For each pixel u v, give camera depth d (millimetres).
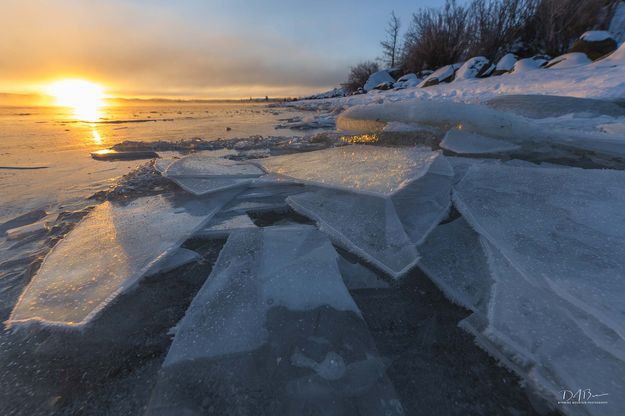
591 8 10508
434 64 16375
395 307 1030
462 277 1112
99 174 2721
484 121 2904
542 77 6895
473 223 1363
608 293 932
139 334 927
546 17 11656
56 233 1544
